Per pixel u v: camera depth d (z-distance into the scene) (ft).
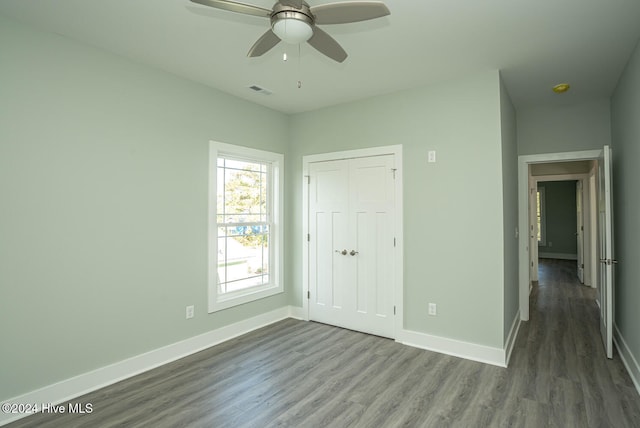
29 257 7.58
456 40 8.36
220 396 8.19
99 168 8.74
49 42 7.93
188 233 10.78
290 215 14.70
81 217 8.40
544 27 7.77
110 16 7.36
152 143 9.86
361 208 12.63
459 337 10.51
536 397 8.05
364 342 11.64
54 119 7.97
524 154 14.01
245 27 7.83
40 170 7.75
